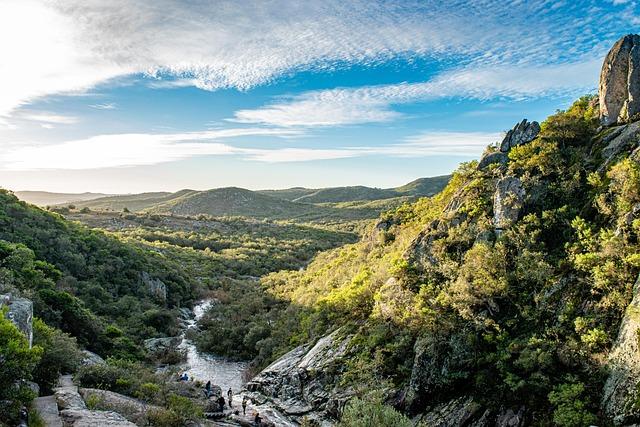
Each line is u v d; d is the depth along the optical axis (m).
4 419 16.91
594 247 28.53
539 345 26.17
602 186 32.25
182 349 59.72
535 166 38.34
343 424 22.52
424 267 38.84
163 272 82.69
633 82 37.50
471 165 49.03
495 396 26.56
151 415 24.58
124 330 56.25
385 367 34.31
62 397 24.56
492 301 31.45
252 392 43.38
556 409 23.08
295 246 145.38
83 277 63.31
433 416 28.64
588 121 41.28
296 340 50.34
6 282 39.69
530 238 32.91
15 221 64.06
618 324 23.95
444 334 31.20
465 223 39.06
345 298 47.47
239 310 71.25
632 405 19.88
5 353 17.03
